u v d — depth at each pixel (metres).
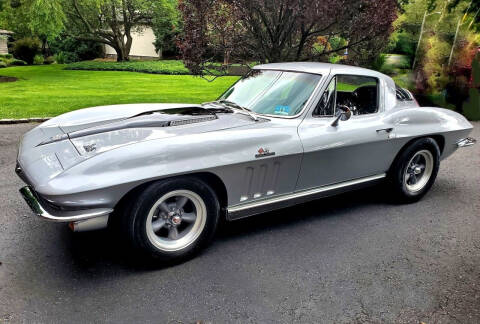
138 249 2.77
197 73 8.24
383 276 2.94
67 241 3.29
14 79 17.03
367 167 3.91
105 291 2.63
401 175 4.20
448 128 4.39
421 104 10.98
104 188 2.46
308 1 6.87
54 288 2.64
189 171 2.75
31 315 2.37
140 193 2.66
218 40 7.87
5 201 4.08
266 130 3.19
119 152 2.58
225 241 3.39
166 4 26.47
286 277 2.88
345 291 2.74
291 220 3.87
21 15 21.39
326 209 4.19
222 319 2.40
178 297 2.60
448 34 10.32
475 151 6.89
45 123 3.58
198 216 3.02
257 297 2.63
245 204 3.21
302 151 3.28
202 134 2.92
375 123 3.83
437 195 4.73
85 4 24.52
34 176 2.58
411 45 10.96
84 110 3.83
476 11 9.83
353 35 7.71
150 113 3.53
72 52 30.38
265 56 8.16
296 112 3.47
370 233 3.65
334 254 3.24
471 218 4.07
